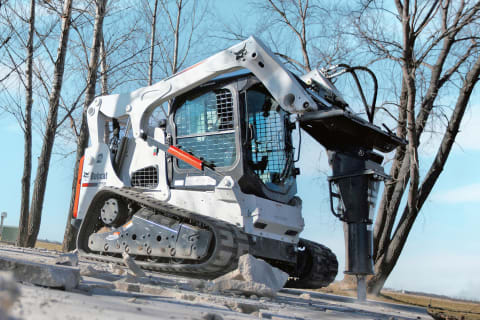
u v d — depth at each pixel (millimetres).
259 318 2807
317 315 3861
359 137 6992
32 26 13008
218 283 4852
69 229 12539
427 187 11734
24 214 12398
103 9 13547
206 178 7289
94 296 2590
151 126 8195
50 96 12617
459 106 11406
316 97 7336
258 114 7480
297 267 8328
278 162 7512
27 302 1672
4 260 2723
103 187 7961
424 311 7176
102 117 8711
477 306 10367
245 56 7199
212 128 7441
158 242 6930
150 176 7910
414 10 10383
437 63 11875
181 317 2000
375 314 5043
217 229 6340
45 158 12422
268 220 6973
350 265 6762
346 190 6934
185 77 7719
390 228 12234
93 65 13305
